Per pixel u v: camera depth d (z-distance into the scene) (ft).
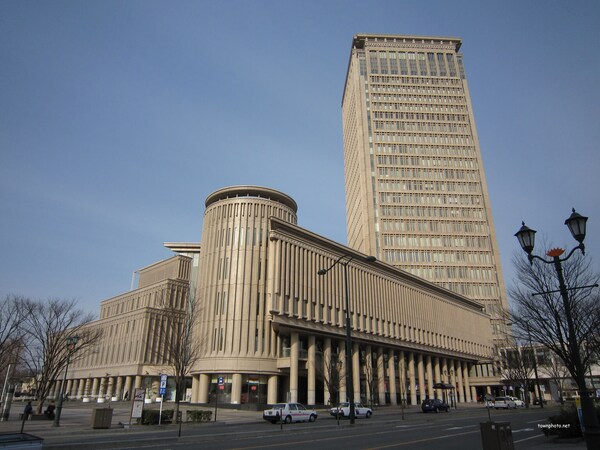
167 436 67.87
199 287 188.03
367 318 214.90
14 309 127.13
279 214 196.24
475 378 300.40
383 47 440.45
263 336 173.37
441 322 279.49
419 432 72.59
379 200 374.84
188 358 126.82
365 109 411.75
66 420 107.04
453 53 442.91
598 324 67.62
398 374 234.99
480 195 385.91
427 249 362.33
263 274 182.09
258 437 67.56
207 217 199.31
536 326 74.33
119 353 268.21
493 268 361.71
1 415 112.37
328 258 203.82
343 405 126.93
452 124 412.36
